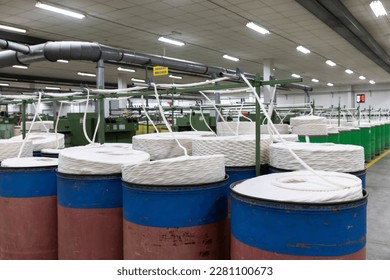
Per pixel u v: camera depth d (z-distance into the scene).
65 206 1.99
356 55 12.06
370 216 3.82
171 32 8.58
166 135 2.86
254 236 1.31
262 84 1.82
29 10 6.69
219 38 9.30
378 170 6.75
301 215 1.21
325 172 1.71
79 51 7.08
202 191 1.61
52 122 6.44
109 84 18.55
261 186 1.51
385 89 20.55
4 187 2.24
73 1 6.29
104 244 1.94
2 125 7.90
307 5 6.25
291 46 10.46
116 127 6.86
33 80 15.45
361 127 7.59
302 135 4.58
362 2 6.79
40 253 2.25
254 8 6.86
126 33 8.59
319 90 22.62
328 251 1.21
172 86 2.30
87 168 1.93
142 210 1.61
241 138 2.25
